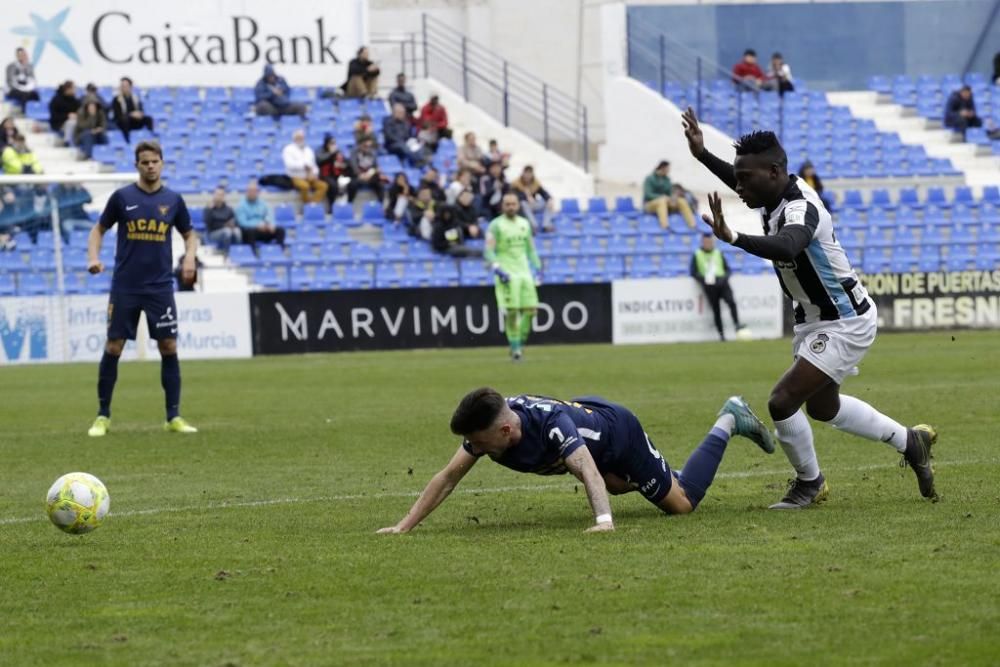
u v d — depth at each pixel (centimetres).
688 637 981
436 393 3269
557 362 4228
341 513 1602
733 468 1922
